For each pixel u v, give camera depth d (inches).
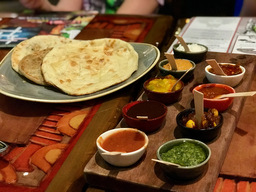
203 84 20.0
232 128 17.7
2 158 16.8
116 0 46.4
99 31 30.5
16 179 15.5
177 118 17.1
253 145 17.1
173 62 21.1
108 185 15.1
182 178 14.1
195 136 16.3
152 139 17.0
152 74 23.8
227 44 27.0
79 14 34.9
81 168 15.8
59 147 17.2
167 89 19.8
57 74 21.4
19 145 17.7
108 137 16.1
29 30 31.3
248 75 22.2
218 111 18.6
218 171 15.3
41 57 23.8
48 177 15.5
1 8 50.4
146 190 14.4
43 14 35.7
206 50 24.1
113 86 20.9
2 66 23.0
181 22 33.9
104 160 15.8
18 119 19.7
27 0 46.1
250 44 26.6
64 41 26.2
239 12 44.4
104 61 23.0
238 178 15.2
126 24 31.8
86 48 24.4
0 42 28.6
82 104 20.5
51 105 20.7
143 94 21.1
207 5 49.3
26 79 22.2
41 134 18.4
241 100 19.7
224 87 19.5
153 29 30.1
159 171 15.0
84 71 22.0
